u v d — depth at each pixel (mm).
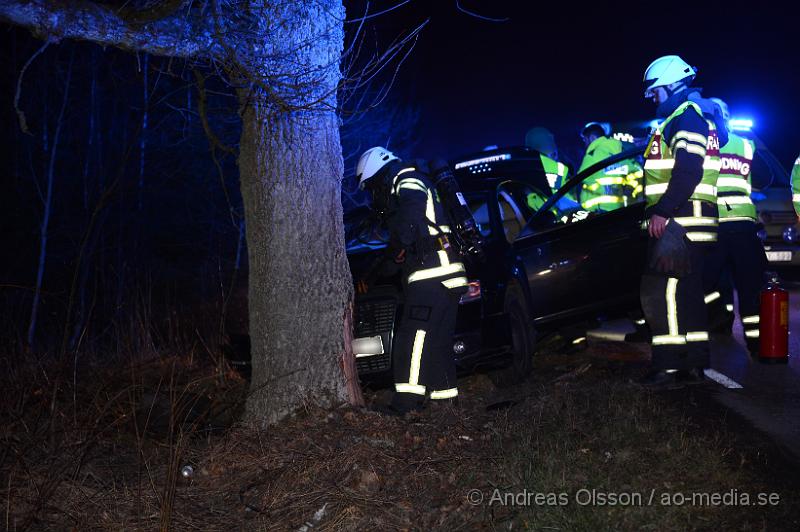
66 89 9234
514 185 7168
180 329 7008
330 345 4609
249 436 4328
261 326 4602
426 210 4730
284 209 4520
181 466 4090
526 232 6555
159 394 5223
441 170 4816
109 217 10148
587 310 6578
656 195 5328
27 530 3486
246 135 4551
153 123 9984
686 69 5348
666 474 3646
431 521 3414
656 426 4266
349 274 4754
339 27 4559
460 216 4734
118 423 4648
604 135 8305
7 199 10656
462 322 5332
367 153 4875
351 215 6723
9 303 7750
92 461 4219
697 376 5340
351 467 3828
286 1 4301
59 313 8047
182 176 10828
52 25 3699
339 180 4723
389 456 3938
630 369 6047
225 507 3676
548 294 6477
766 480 3605
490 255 5836
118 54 9586
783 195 9516
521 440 4117
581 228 6578
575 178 6754
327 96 4191
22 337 6551
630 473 3672
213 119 9430
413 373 4750
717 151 5383
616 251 6570
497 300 5629
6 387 5125
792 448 4031
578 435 4215
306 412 4488
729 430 4320
